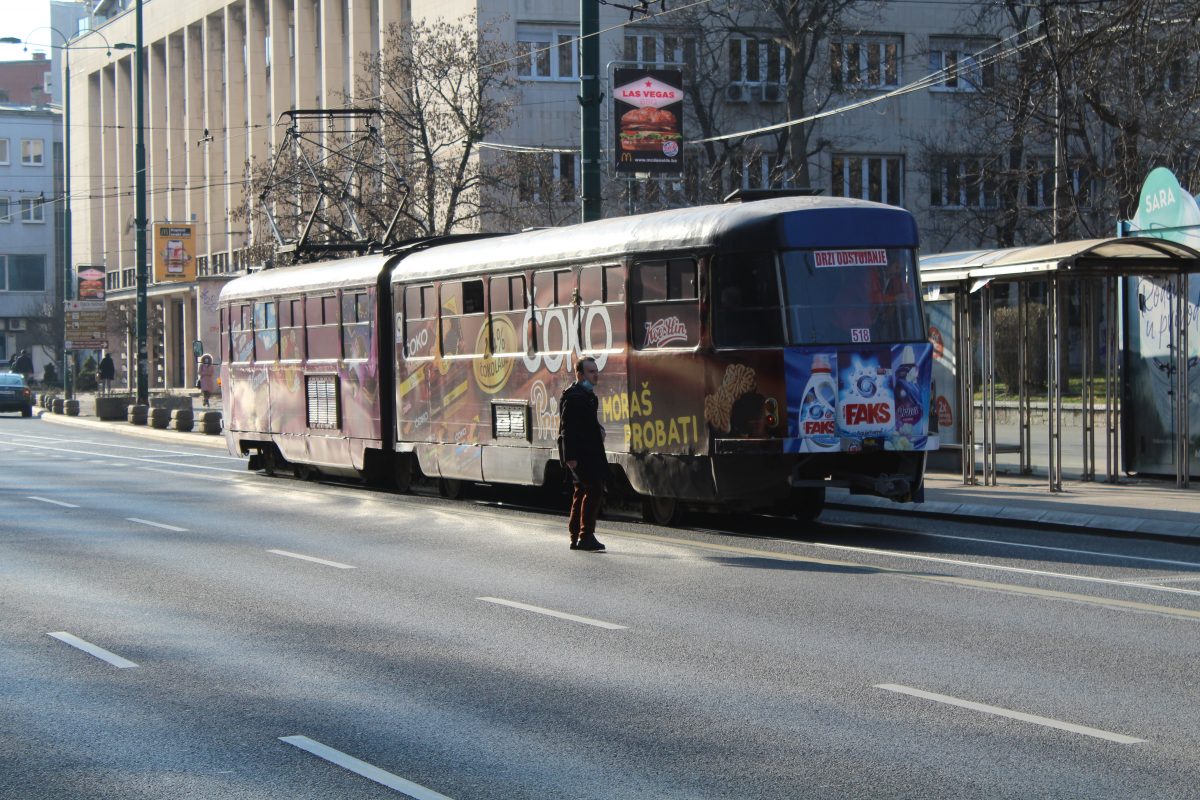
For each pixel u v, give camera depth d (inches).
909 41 2071.9
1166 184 831.1
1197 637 401.7
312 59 2522.1
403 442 891.4
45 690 350.3
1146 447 862.5
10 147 4229.8
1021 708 318.7
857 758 278.5
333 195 1573.6
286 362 1040.2
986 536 648.4
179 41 3157.0
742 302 637.3
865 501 781.9
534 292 758.5
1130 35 906.7
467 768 276.4
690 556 585.0
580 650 391.2
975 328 1009.5
